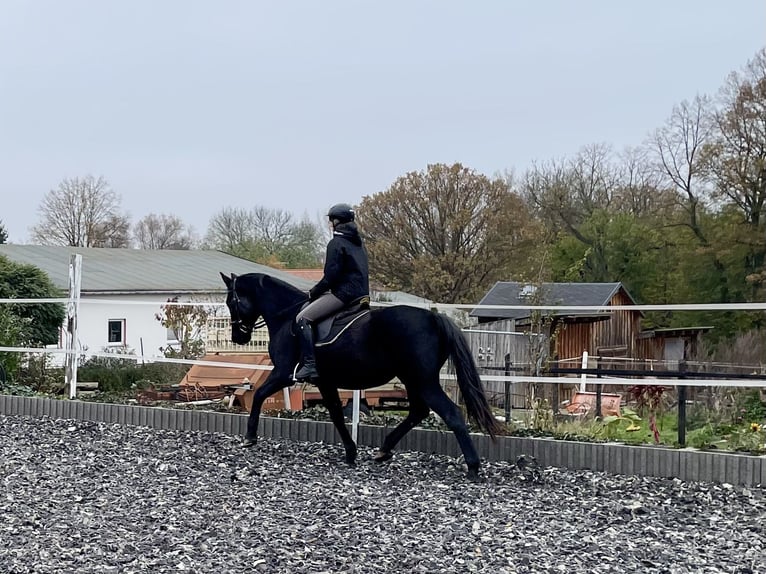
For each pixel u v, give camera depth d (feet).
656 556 20.92
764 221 127.85
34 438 36.68
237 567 19.97
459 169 155.02
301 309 32.50
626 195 178.81
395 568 19.92
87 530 22.94
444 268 154.20
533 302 56.44
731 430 37.29
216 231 255.70
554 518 24.57
